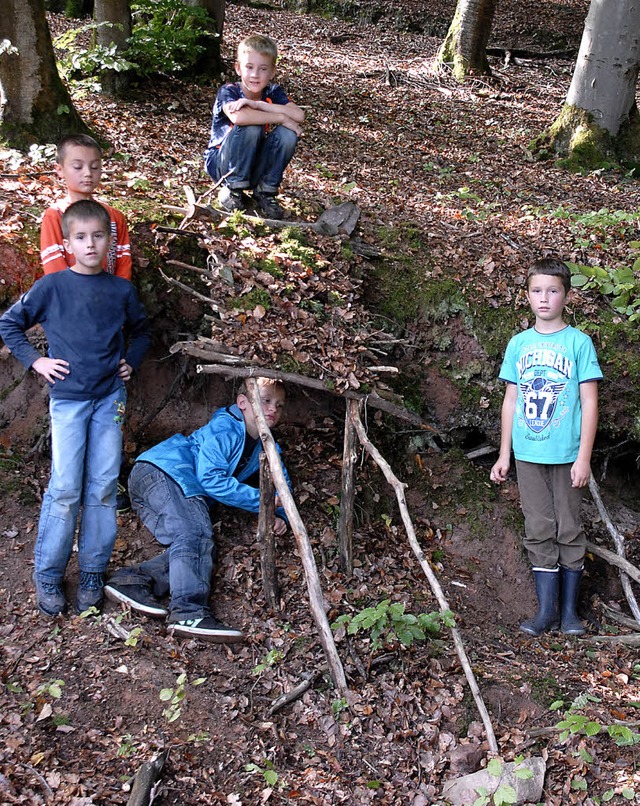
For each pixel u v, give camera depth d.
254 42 4.36
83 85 7.93
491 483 4.67
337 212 5.02
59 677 3.13
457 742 3.18
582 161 8.52
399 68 12.73
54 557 3.41
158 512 3.74
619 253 5.51
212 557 3.79
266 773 2.89
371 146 8.48
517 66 14.00
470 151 8.88
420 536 4.40
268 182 4.76
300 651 3.48
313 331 4.00
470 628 3.87
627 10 8.27
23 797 2.64
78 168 3.61
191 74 9.27
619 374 4.61
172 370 4.47
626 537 4.66
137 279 4.27
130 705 3.08
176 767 2.88
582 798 2.98
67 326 3.40
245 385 3.85
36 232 4.20
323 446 4.55
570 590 3.96
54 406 3.42
